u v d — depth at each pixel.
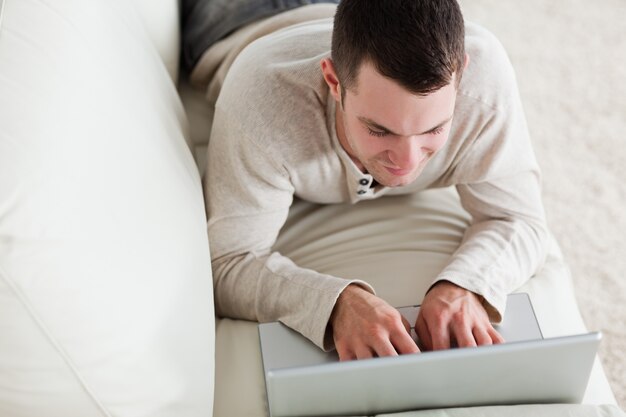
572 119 1.75
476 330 0.90
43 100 0.68
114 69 0.84
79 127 0.71
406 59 0.74
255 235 1.02
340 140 0.95
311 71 0.91
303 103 0.93
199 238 0.86
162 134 0.89
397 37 0.74
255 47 1.01
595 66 1.87
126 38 0.93
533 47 1.92
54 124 0.68
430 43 0.74
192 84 1.35
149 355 0.71
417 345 0.91
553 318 1.00
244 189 0.98
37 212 0.61
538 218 1.06
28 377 0.65
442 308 0.92
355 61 0.78
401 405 0.80
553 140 1.70
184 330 0.77
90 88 0.76
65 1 0.81
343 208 1.15
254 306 1.00
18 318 0.62
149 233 0.74
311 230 1.13
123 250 0.69
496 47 0.96
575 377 0.79
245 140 0.95
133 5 1.07
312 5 1.20
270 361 0.91
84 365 0.67
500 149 0.98
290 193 1.02
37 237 0.61
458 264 0.98
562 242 1.52
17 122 0.65
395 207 1.15
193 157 1.03
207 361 0.82
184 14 1.39
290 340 0.93
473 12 2.01
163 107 0.96
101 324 0.66
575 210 1.57
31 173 0.62
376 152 0.85
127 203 0.73
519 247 1.02
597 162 1.66
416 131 0.80
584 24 1.98
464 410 0.80
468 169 1.02
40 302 0.62
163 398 0.74
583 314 1.40
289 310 0.96
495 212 1.06
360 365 0.70
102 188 0.70
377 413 0.81
